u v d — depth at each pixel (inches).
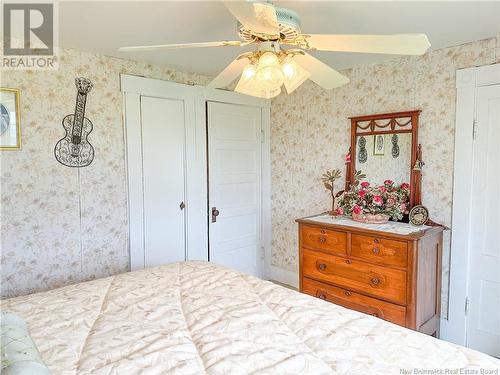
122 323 52.7
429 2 70.0
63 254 102.2
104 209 109.7
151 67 118.4
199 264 84.4
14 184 93.4
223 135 137.5
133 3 70.6
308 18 77.2
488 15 76.2
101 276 110.0
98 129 107.5
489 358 43.7
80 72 103.0
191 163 128.9
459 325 100.1
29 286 96.7
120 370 40.4
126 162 113.6
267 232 153.9
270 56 61.5
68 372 40.1
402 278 90.1
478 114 94.3
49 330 50.4
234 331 50.1
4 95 91.0
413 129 106.0
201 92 130.3
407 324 89.8
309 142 135.8
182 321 53.8
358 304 99.7
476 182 95.7
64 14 75.8
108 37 90.4
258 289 66.9
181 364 41.9
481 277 96.2
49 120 98.2
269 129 151.1
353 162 120.6
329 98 128.0
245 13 47.8
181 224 127.7
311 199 136.5
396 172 110.3
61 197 101.2
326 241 106.3
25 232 95.6
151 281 71.1
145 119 117.2
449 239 101.0
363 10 73.4
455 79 97.9
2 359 38.6
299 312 56.0
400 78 109.3
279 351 45.0
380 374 40.1
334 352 44.6
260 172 150.1
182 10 73.9
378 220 105.4
